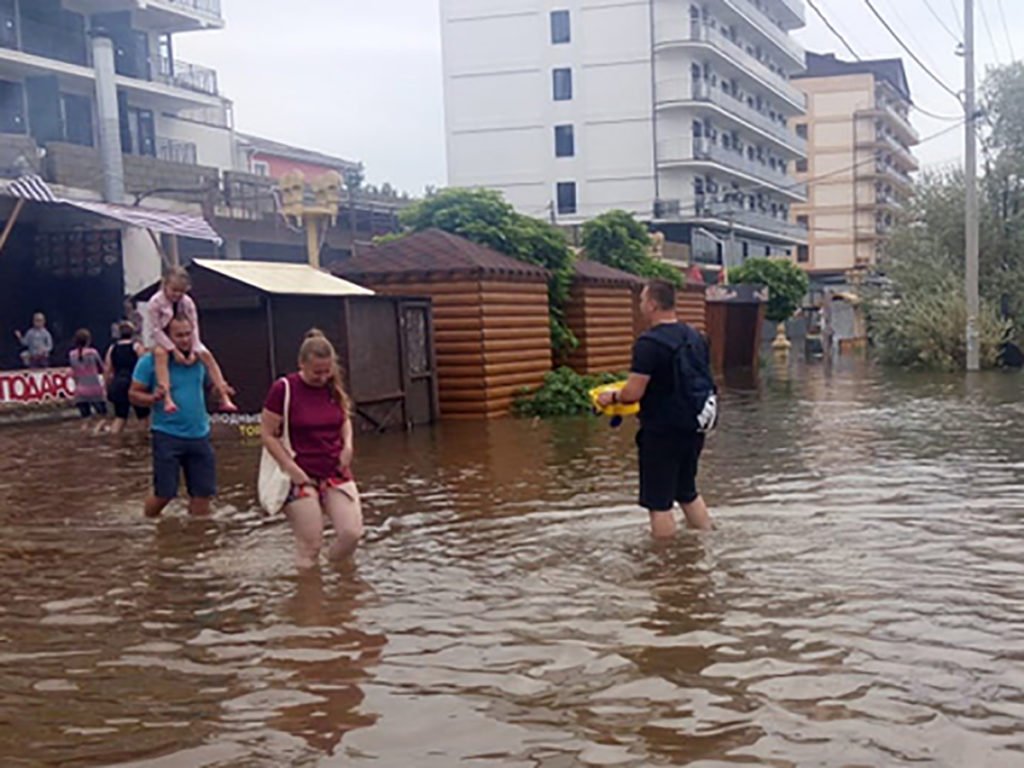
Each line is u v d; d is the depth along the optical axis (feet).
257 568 22.25
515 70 197.88
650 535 24.32
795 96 239.30
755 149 225.35
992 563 21.17
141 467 38.52
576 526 25.62
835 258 287.48
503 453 39.91
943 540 23.30
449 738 13.19
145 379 27.14
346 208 110.22
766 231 219.00
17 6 107.65
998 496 28.60
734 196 205.05
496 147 200.13
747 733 13.05
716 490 30.53
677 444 23.75
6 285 73.92
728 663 15.58
